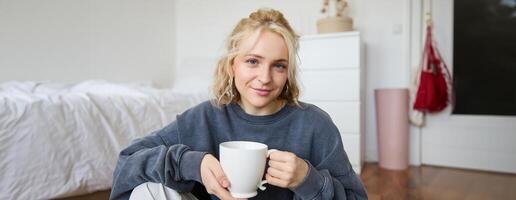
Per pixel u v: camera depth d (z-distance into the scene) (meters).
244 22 0.66
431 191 1.87
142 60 3.04
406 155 2.44
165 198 0.61
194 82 2.67
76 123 1.27
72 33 2.43
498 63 2.31
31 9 2.17
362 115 2.51
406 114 2.41
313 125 0.71
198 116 0.74
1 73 2.02
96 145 1.32
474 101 2.41
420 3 2.48
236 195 0.53
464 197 1.76
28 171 1.12
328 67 2.33
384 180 2.11
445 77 2.44
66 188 1.21
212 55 3.28
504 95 2.32
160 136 0.72
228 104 0.74
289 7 2.93
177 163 0.60
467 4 2.38
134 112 1.51
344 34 2.27
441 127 2.51
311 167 0.56
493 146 2.36
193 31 3.38
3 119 1.09
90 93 1.43
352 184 0.67
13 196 1.08
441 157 2.53
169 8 3.36
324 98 2.36
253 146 0.56
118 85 1.85
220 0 3.24
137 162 0.63
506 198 1.75
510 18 2.26
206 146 0.71
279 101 0.73
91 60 2.57
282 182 0.53
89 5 2.55
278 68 0.63
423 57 2.47
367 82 2.68
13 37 2.08
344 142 2.32
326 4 2.74
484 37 2.35
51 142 1.19
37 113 1.17
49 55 2.28
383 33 2.60
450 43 2.43
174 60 3.43
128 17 2.90
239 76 0.65
